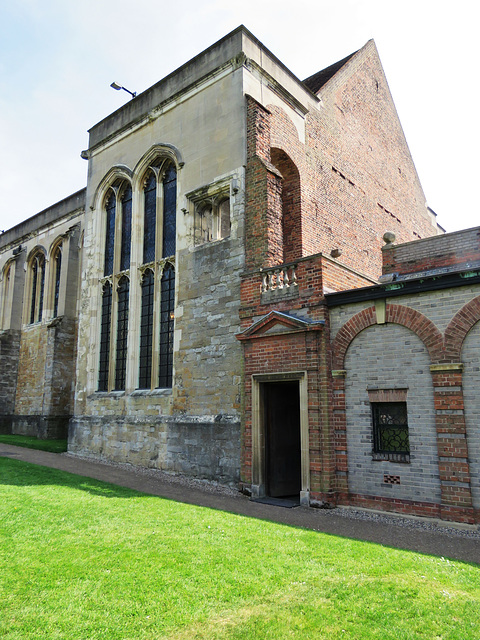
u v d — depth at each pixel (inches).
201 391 519.8
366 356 391.2
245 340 467.5
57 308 935.7
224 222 628.7
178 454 523.8
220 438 483.2
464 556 263.9
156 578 220.7
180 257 578.6
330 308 417.4
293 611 191.6
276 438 457.1
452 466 331.3
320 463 389.4
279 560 245.9
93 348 692.7
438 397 345.4
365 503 370.9
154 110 654.5
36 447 721.6
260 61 585.9
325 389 398.3
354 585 214.8
